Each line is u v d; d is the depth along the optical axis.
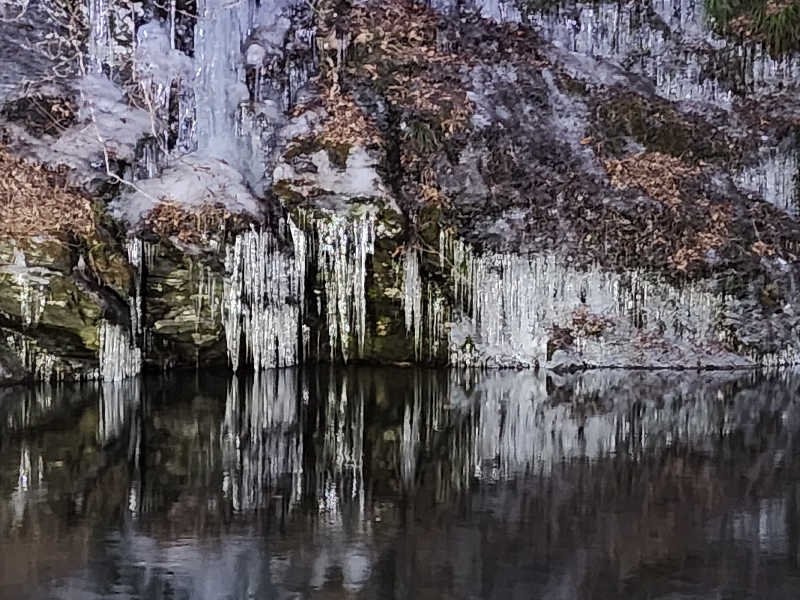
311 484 6.68
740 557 5.26
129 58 12.38
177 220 11.30
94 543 5.35
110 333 10.74
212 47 12.72
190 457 7.46
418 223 12.45
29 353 10.42
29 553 5.17
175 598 4.59
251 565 5.04
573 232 13.00
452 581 4.86
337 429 8.66
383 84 13.05
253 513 5.96
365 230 12.09
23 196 10.47
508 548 5.38
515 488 6.65
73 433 8.24
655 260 13.05
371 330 12.64
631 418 9.39
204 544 5.37
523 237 12.77
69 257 10.51
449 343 12.76
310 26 13.63
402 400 10.30
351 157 12.31
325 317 12.56
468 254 12.59
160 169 12.05
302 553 5.23
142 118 12.09
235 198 11.68
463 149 12.95
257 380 11.40
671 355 12.90
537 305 12.87
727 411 9.82
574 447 8.01
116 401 9.78
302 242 12.08
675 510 6.13
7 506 6.04
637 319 13.10
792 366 13.09
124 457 7.42
